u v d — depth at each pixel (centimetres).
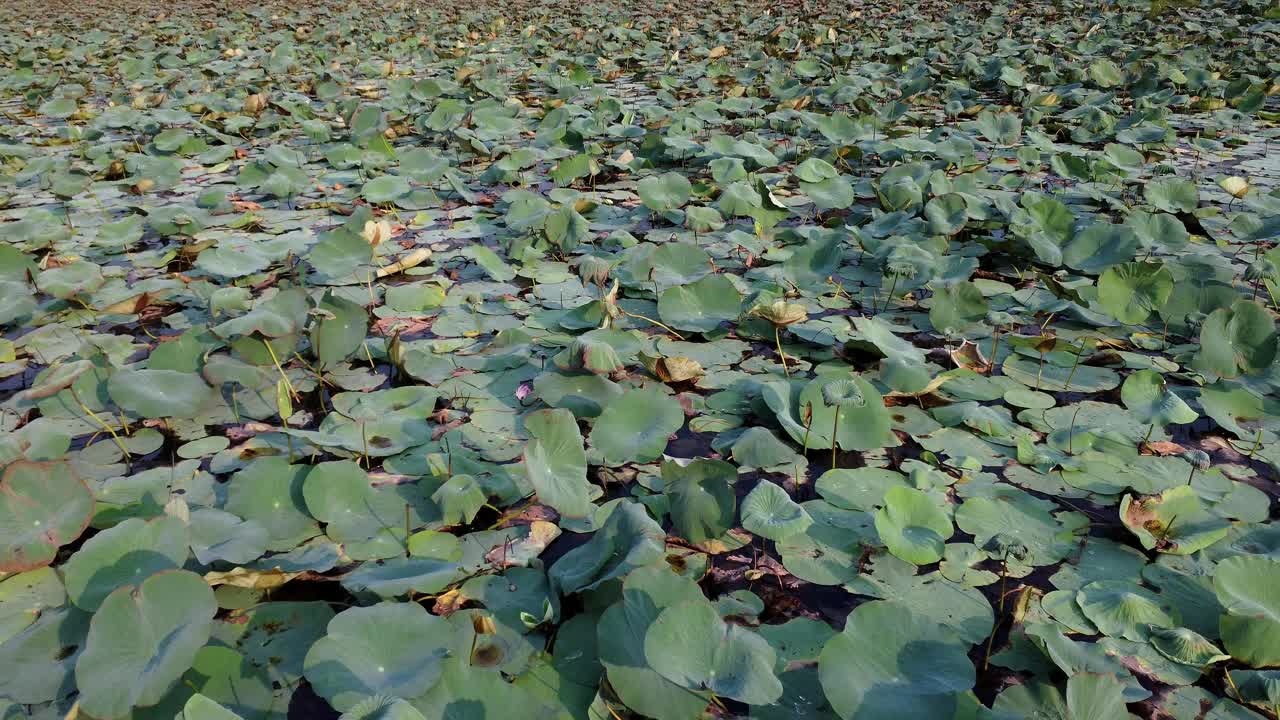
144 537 195
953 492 241
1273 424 269
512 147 661
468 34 1285
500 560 211
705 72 935
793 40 1111
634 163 575
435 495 228
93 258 434
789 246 444
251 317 288
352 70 1050
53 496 211
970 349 316
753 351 330
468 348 332
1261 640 176
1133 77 830
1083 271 383
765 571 211
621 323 357
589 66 1027
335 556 211
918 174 504
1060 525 226
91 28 1423
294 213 505
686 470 220
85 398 289
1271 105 769
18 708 164
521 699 163
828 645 169
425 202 505
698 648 161
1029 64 917
